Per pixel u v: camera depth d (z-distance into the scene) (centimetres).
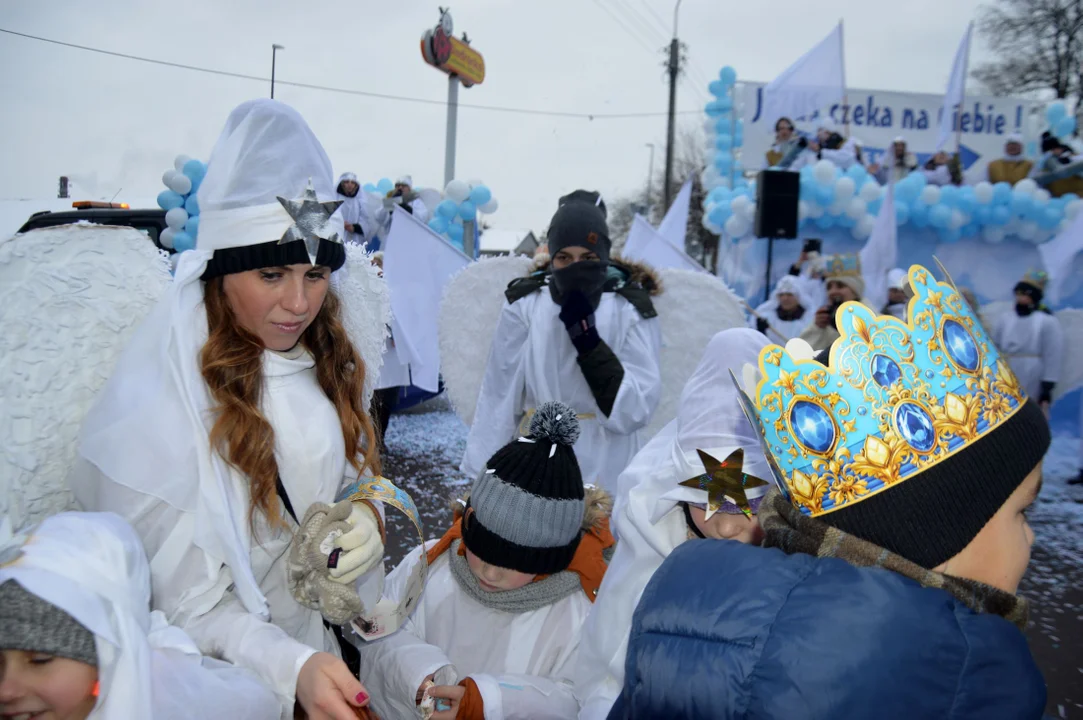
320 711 130
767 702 81
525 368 311
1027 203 876
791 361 94
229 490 141
